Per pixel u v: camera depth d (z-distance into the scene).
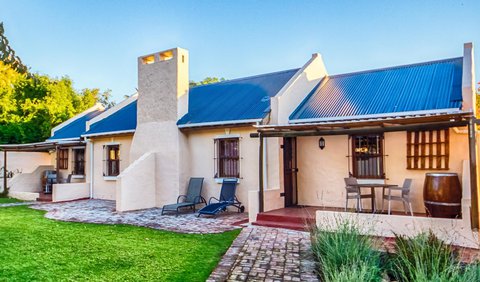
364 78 14.55
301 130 10.70
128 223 11.30
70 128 22.27
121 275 6.20
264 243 8.34
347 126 9.72
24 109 26.94
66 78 34.59
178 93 14.91
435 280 4.67
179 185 14.49
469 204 7.99
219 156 14.16
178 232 9.78
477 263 5.52
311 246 7.52
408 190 9.80
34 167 23.97
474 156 7.93
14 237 9.16
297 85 13.76
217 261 7.00
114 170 17.98
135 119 17.83
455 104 10.20
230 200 13.00
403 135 11.20
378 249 6.79
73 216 12.80
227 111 14.24
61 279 5.98
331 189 12.43
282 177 12.44
